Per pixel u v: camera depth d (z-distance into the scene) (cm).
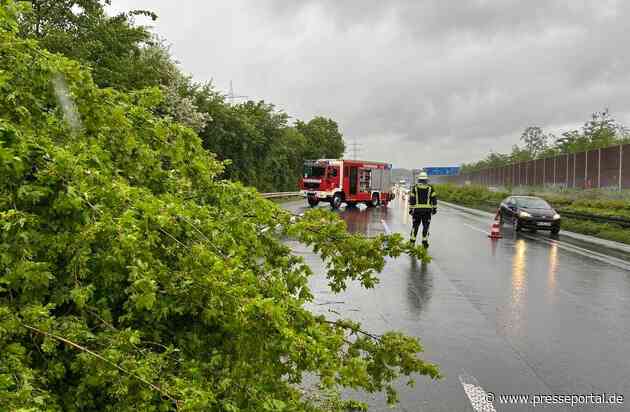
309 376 470
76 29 1402
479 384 477
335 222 345
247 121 4006
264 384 236
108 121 299
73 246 218
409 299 819
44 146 229
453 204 5069
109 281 229
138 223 222
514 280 1002
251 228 315
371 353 309
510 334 640
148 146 322
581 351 578
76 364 205
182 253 246
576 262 1245
